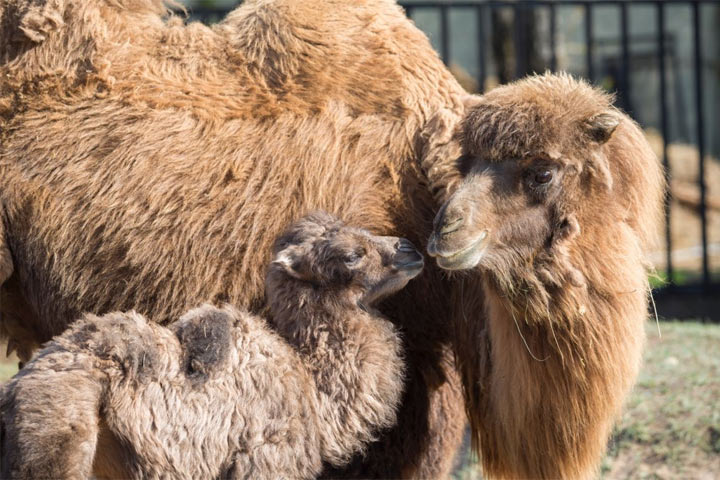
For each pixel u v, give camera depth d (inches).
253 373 686.5
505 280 679.7
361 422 710.5
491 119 676.1
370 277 725.3
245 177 762.2
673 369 1125.1
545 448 721.0
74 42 795.4
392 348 730.2
